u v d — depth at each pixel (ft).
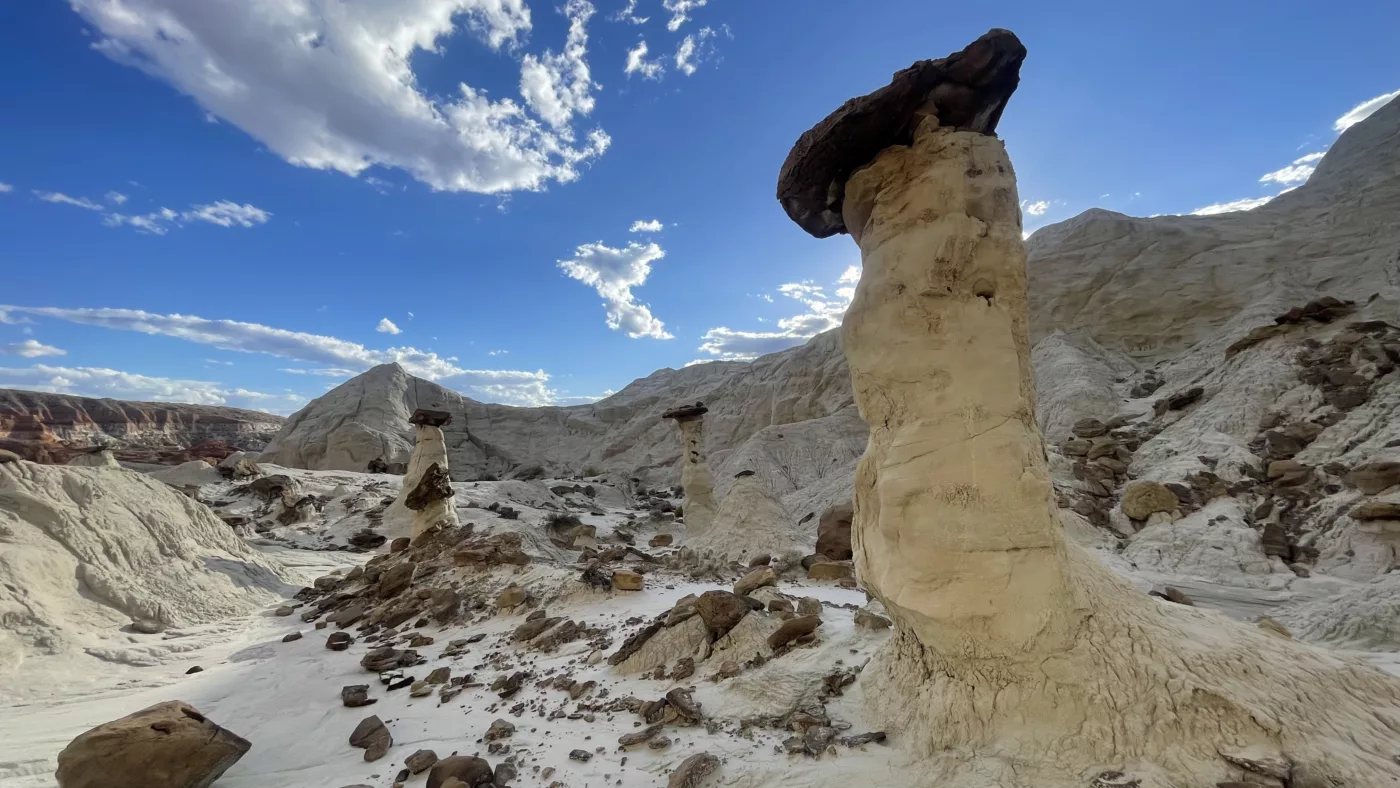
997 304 16.72
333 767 20.67
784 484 116.26
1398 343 62.85
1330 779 11.58
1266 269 111.75
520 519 92.38
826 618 27.43
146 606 43.27
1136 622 15.64
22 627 34.78
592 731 20.77
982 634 14.94
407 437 206.69
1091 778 12.87
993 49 15.84
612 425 262.06
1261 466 57.88
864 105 16.84
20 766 21.63
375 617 44.80
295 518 95.81
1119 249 134.72
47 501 43.75
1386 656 24.03
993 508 15.07
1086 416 88.28
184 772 18.35
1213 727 13.05
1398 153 122.72
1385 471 46.37
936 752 15.07
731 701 21.15
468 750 20.54
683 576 45.27
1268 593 41.24
